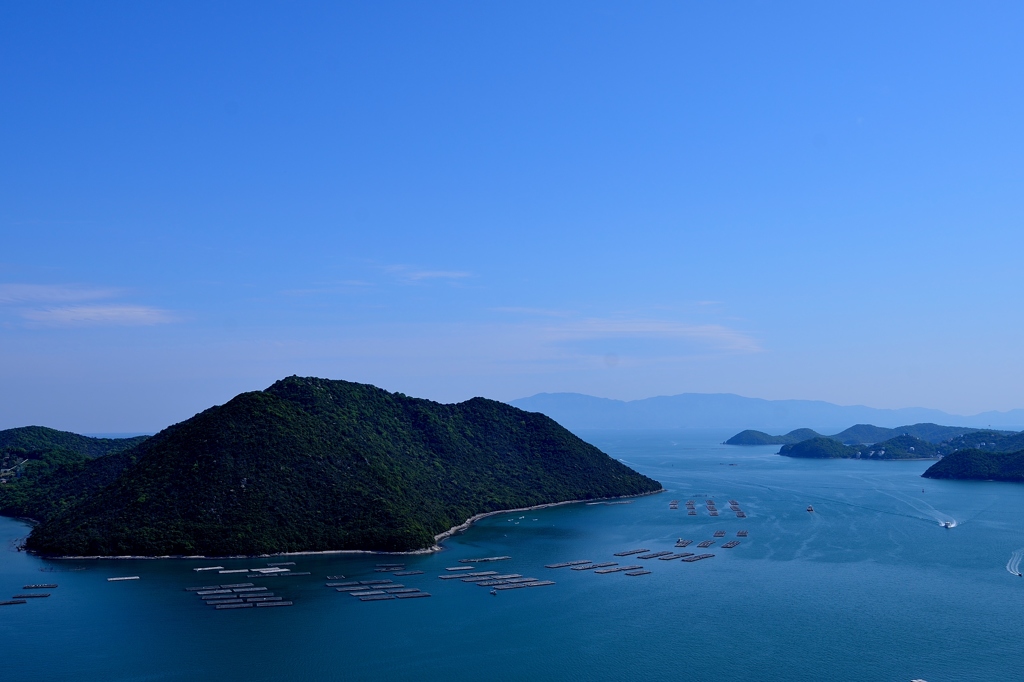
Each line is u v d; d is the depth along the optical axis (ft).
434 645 517.14
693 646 520.42
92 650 498.28
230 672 466.29
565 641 527.81
